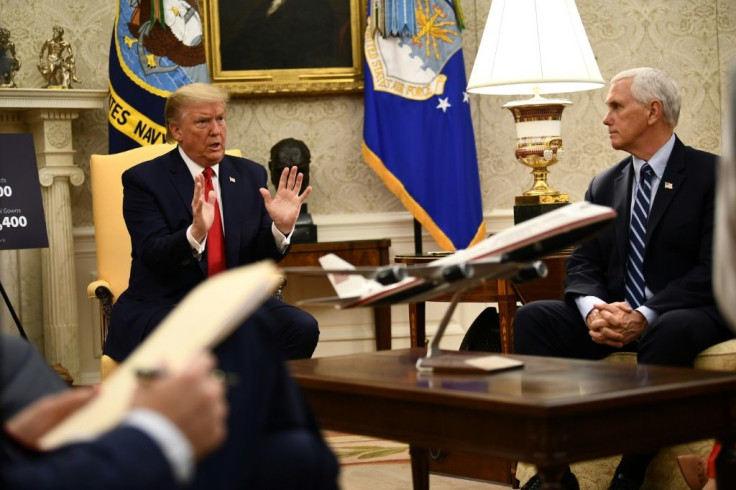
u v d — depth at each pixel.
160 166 3.93
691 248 3.21
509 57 4.28
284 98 5.52
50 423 1.29
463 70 5.41
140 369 1.13
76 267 5.36
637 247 3.30
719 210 1.34
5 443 1.27
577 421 1.80
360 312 5.60
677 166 3.26
